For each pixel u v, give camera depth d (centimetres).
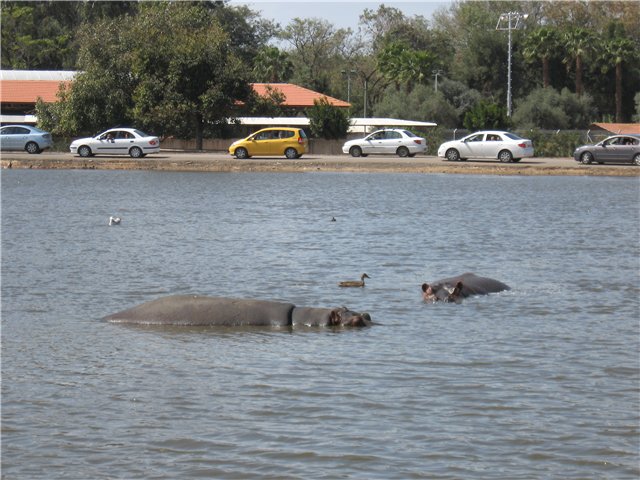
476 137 10031
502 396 1938
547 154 11581
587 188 7331
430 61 17262
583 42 16712
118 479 1533
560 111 16138
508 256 3872
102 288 3117
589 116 16475
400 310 2802
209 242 4216
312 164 9406
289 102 14475
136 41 12119
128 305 2850
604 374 2102
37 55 18488
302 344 2373
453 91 17275
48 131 12450
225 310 2603
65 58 18588
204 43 11900
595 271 3500
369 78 19300
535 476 1535
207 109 11775
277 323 2575
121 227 4766
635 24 19750
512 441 1686
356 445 1666
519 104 16850
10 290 3070
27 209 5612
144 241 4244
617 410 1853
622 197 6538
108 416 1823
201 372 2114
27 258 3734
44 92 14050
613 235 4556
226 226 4816
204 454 1631
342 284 3167
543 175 8944
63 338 2428
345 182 7894
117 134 10444
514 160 9950
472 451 1639
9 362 2195
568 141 11562
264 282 3247
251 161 9806
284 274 3403
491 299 2961
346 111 14950
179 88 11900
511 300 2945
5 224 4862
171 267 3538
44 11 19788
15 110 14250
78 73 12375
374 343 2384
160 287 3141
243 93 12112
